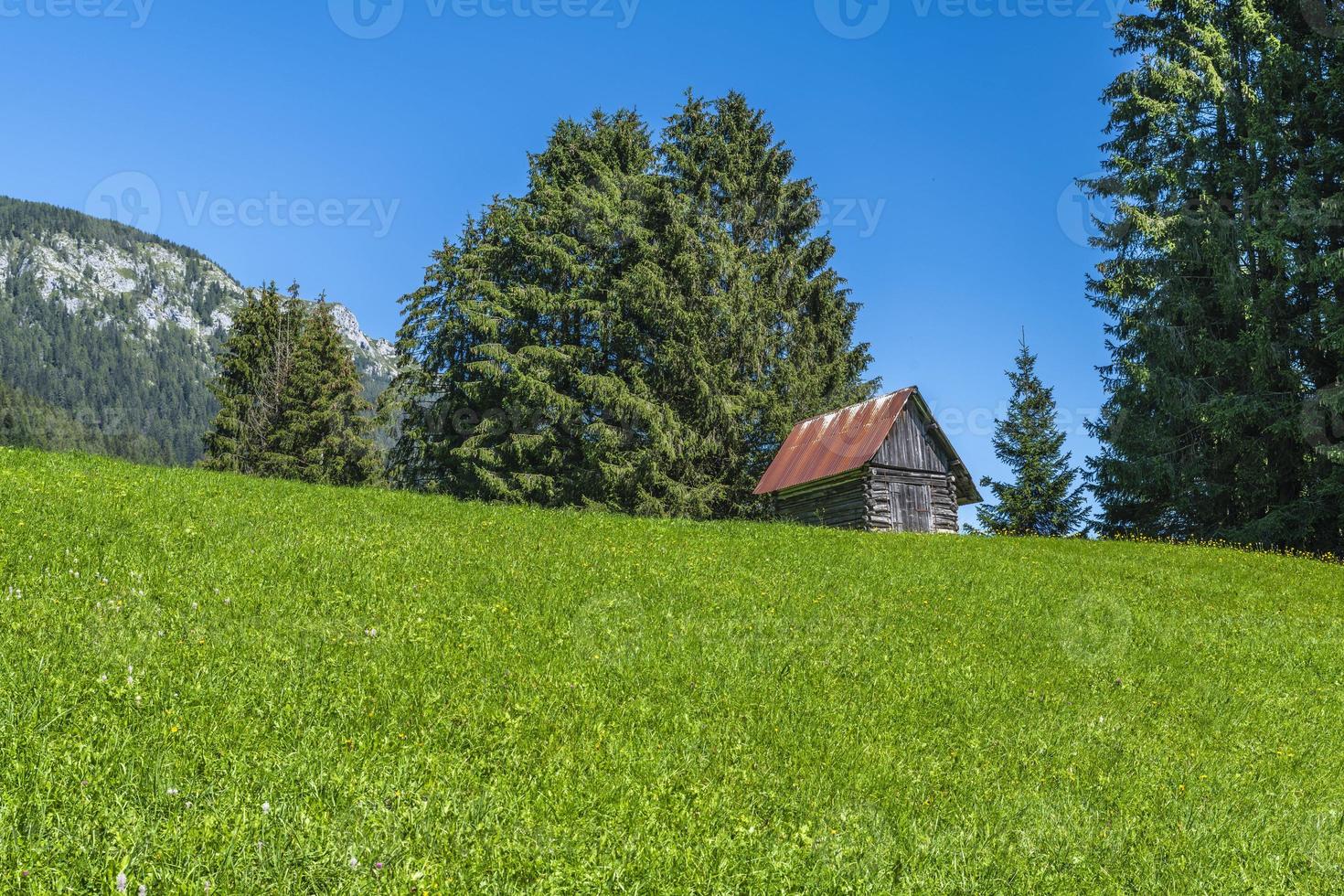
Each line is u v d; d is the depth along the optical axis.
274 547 13.12
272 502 17.81
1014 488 50.25
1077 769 8.84
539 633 10.89
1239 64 38.56
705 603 13.62
